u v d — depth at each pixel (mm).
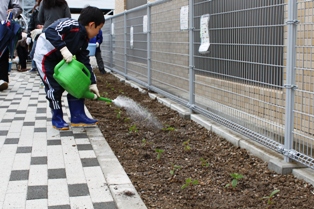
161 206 3201
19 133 5324
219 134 5078
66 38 5090
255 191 3447
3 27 8414
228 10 4824
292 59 3672
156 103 7461
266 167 3967
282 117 3986
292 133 3775
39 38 5324
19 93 8742
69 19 5148
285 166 3740
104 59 14680
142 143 4930
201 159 4121
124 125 5852
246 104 4609
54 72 5086
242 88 4660
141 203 3207
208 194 3412
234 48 4742
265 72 4188
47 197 3342
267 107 4215
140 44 9211
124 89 9344
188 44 6176
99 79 11438
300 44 3812
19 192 3438
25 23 13242
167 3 7043
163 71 7531
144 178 3795
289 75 3701
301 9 3795
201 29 5445
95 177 3781
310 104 3668
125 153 4559
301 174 3592
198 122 5738
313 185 3439
